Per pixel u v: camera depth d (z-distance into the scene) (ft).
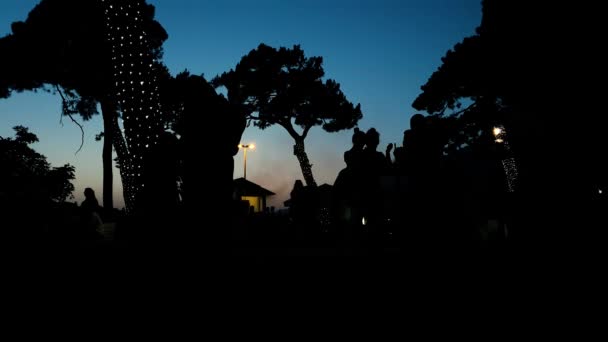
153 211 9.93
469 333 6.51
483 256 12.28
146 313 7.43
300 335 6.49
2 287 8.92
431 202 12.98
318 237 28.30
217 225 9.42
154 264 9.14
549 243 12.64
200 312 7.52
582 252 11.19
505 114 18.07
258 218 33.09
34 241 18.33
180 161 10.25
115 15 13.41
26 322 6.99
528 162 15.52
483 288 9.11
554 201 14.01
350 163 22.45
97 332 6.57
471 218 19.43
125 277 8.97
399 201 14.52
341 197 23.41
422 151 13.56
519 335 6.33
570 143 14.94
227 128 9.87
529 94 16.87
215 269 9.12
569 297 8.05
